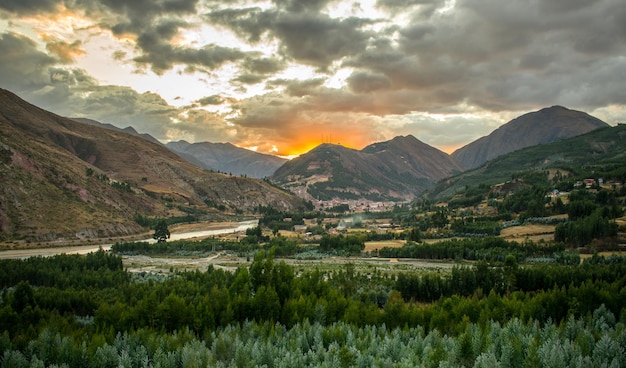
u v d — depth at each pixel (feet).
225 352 173.47
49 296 278.26
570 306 240.94
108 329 206.08
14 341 179.42
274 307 239.91
